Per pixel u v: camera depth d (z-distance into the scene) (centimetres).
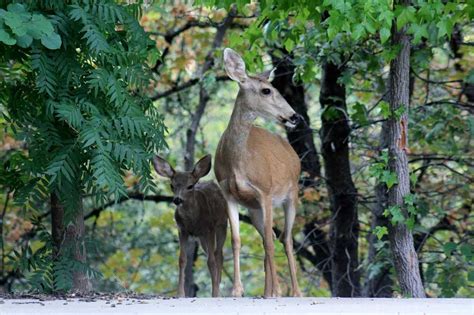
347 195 1911
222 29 2183
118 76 1302
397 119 1414
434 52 1789
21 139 1277
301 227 2148
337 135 1873
